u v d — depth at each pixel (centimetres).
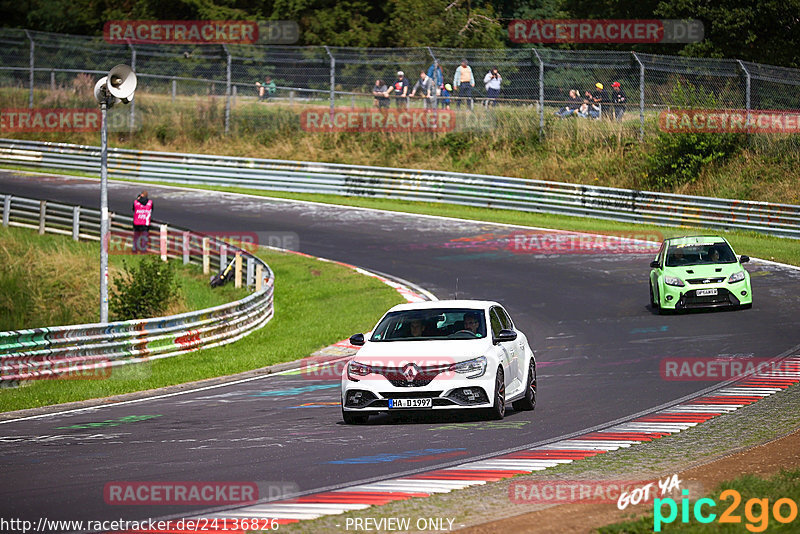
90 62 19138
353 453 3431
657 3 17788
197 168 14875
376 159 15275
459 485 2859
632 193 12038
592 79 15175
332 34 19800
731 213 11362
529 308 7800
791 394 4444
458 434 3750
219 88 17288
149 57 18762
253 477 3069
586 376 5253
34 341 6256
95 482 3058
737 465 3009
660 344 6159
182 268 10412
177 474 3155
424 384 3919
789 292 7938
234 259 10038
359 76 15962
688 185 13075
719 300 7244
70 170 15712
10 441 3991
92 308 9394
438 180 13550
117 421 4447
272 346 7169
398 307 4500
